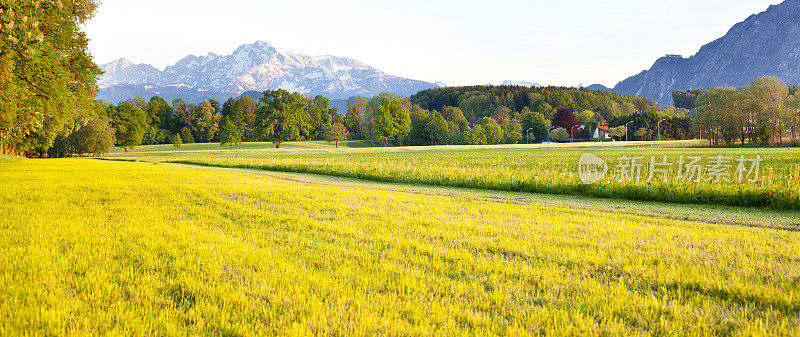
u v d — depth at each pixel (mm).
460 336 3463
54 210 9359
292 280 4695
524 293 4457
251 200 11734
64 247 6020
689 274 4895
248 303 4051
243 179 20047
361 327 3549
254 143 112188
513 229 7715
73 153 78625
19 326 3398
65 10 20422
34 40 16047
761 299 4164
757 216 10117
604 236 7074
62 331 3320
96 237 6590
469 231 7535
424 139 128500
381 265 5336
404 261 5586
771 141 70062
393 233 7344
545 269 5129
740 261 5371
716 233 7305
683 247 6238
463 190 17109
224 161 38812
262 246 6305
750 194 11852
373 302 4125
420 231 7516
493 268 5227
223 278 4770
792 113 66625
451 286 4613
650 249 6141
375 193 14086
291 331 3422
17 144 52906
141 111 92812
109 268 5000
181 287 4473
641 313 3949
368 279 4773
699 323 3613
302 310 3908
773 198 11453
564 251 6012
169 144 114875
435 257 5789
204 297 4234
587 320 3717
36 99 18953
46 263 5027
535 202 13172
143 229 7293
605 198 14211
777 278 4691
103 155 76250
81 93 23547
